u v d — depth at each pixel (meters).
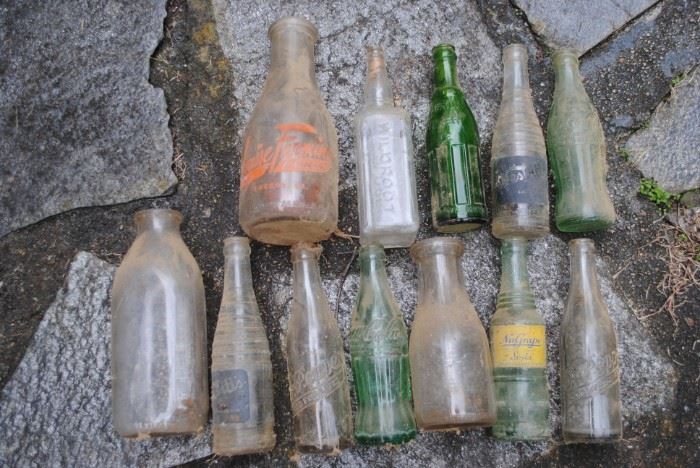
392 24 1.15
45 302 1.05
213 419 0.98
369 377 0.99
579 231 1.10
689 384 1.09
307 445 0.98
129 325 0.99
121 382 0.98
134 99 1.11
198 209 1.09
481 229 1.10
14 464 1.01
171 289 1.00
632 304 1.11
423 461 1.05
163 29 1.13
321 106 1.04
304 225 0.99
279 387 1.04
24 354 1.04
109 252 1.07
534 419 1.00
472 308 1.03
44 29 1.12
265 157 0.99
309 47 1.07
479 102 1.13
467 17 1.16
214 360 0.99
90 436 1.02
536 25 1.16
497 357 1.02
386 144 1.05
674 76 1.16
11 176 1.08
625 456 1.07
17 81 1.10
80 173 1.08
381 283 1.02
